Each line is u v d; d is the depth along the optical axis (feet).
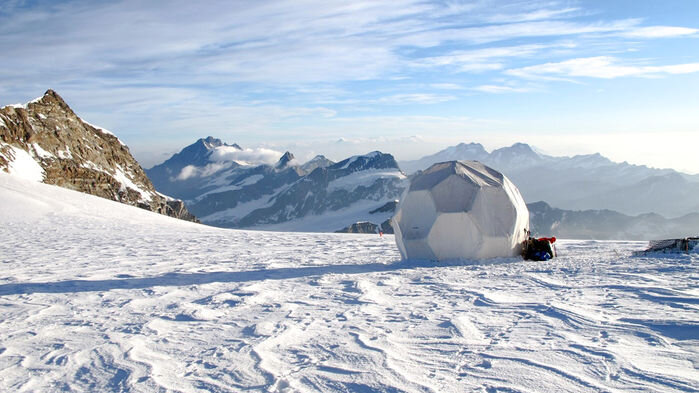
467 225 40.93
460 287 28.60
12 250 59.16
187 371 15.47
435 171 45.42
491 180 44.11
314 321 21.53
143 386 14.23
